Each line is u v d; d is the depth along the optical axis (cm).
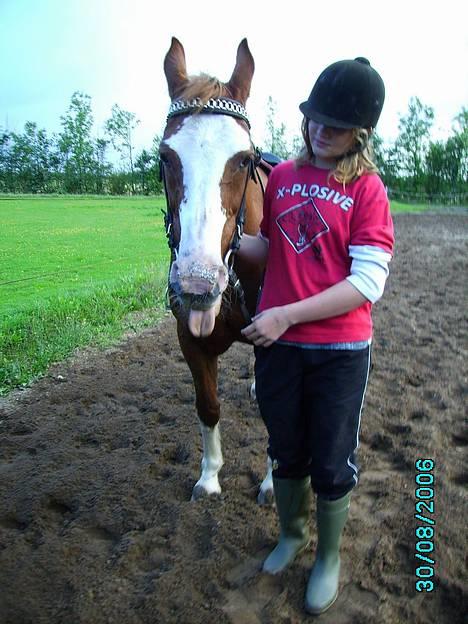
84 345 525
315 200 186
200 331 194
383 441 325
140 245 1312
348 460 200
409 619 201
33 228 1789
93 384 437
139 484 292
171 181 211
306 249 190
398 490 276
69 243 1364
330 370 192
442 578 215
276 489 222
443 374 422
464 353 470
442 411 361
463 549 232
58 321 566
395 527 247
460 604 206
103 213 2544
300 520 228
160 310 641
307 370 197
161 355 499
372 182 184
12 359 483
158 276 764
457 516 254
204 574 225
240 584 220
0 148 5775
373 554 230
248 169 219
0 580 229
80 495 286
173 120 214
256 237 221
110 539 256
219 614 204
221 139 203
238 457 313
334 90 173
